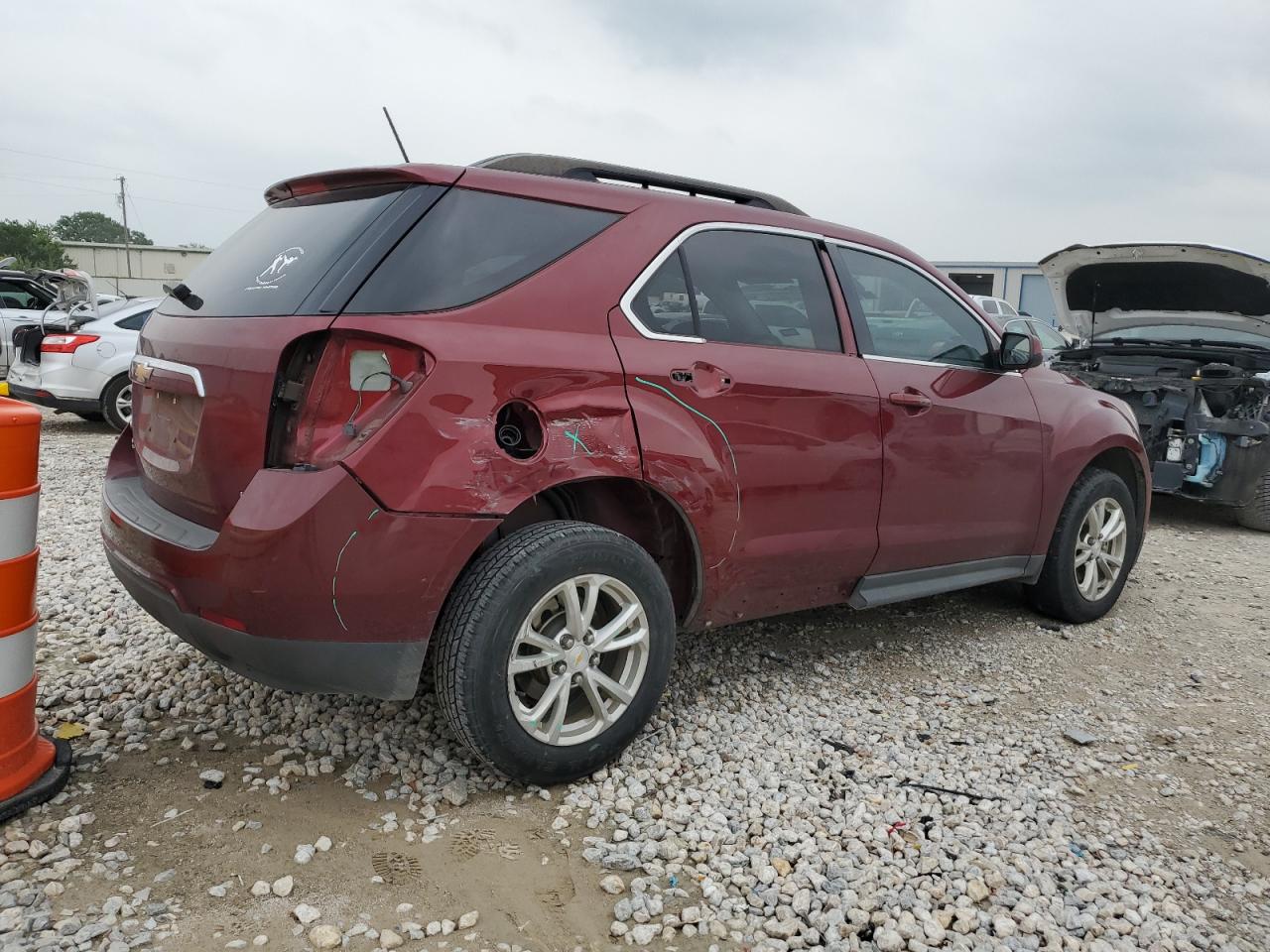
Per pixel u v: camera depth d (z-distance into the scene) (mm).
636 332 2881
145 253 53406
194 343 2660
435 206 2613
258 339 2453
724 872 2443
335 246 2553
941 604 4883
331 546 2332
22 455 2420
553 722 2697
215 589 2404
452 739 3041
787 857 2533
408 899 2252
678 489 2898
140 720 3062
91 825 2455
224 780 2727
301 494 2314
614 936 2189
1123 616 4855
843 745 3197
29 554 2479
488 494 2496
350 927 2137
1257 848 2744
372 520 2363
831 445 3344
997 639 4391
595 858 2459
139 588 2730
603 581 2742
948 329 3977
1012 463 4070
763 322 3271
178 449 2711
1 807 2426
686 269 3076
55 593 4332
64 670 3463
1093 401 4605
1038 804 2900
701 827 2641
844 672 3889
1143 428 7441
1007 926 2279
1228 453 7145
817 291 3496
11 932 2021
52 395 9422
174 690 3283
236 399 2453
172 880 2252
